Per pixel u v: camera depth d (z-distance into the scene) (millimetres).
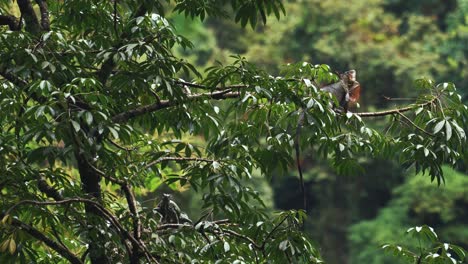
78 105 10227
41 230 11352
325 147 11203
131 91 10820
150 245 10656
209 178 10359
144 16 10250
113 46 10727
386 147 11430
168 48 10602
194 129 11180
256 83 10555
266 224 10750
